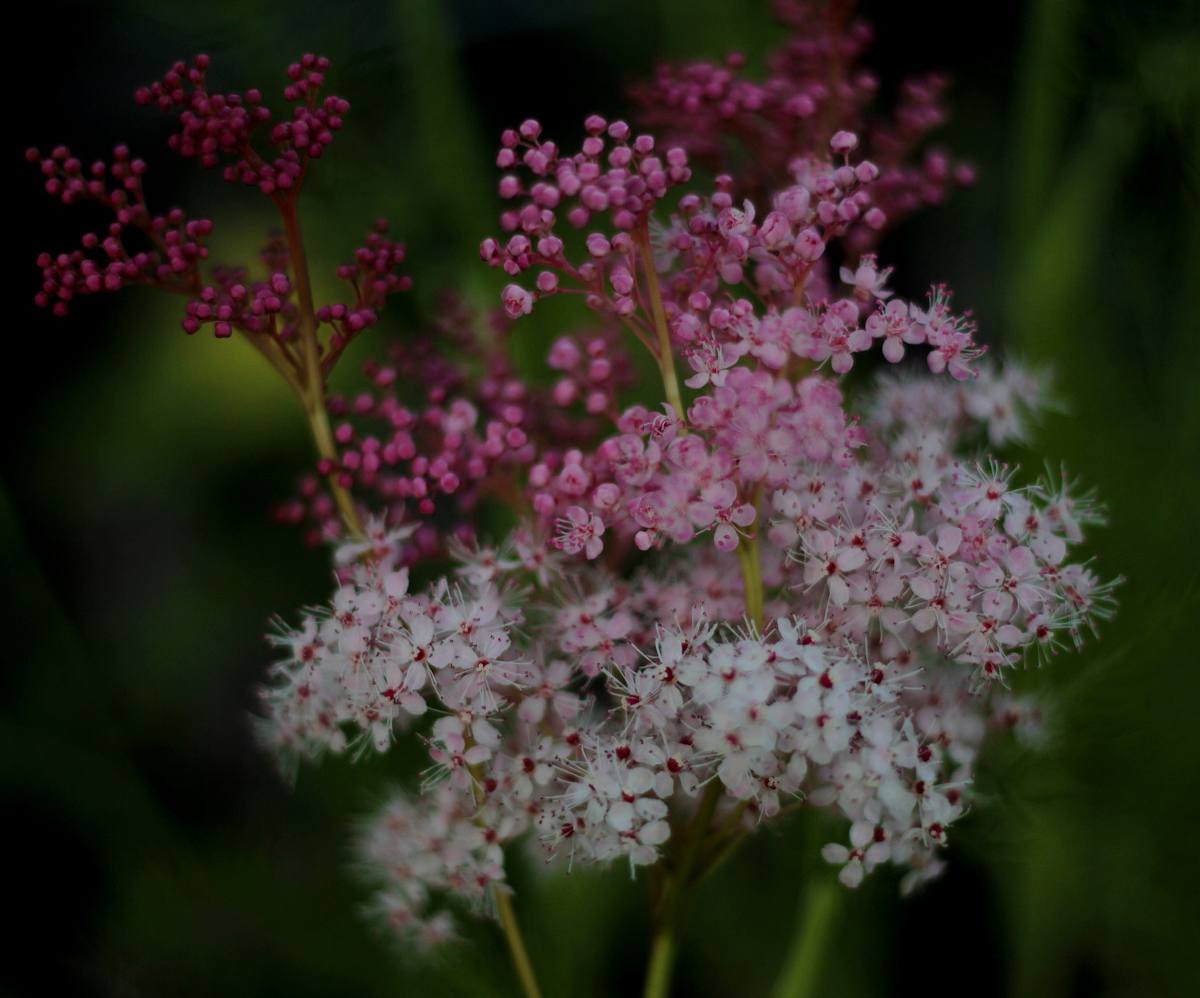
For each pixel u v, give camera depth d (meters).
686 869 0.47
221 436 0.64
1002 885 0.53
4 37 0.68
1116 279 0.55
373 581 0.47
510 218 0.46
